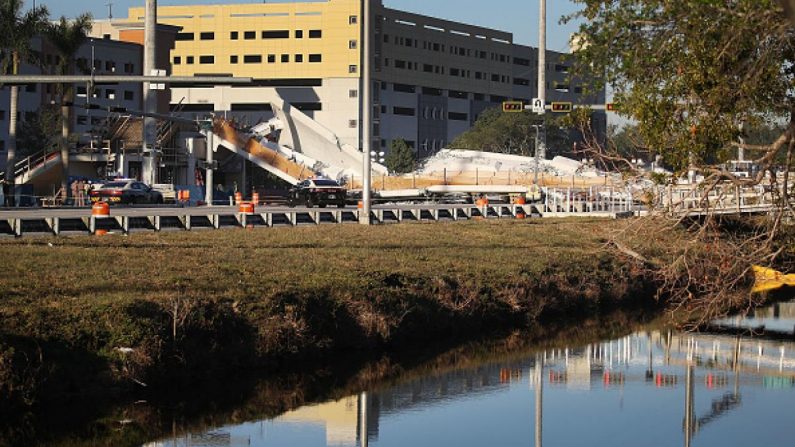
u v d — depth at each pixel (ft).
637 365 151.23
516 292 172.45
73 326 108.27
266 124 578.66
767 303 213.66
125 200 366.02
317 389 125.70
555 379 140.87
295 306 131.54
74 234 198.90
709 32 102.12
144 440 103.55
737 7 99.60
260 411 116.67
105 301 115.34
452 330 158.40
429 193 459.73
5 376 99.30
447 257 189.47
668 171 143.33
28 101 581.12
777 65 103.04
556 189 405.80
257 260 163.63
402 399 126.62
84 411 104.94
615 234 132.57
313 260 168.04
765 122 107.45
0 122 566.36
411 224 265.13
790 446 110.11
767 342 171.22
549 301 180.96
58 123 537.24
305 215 260.21
